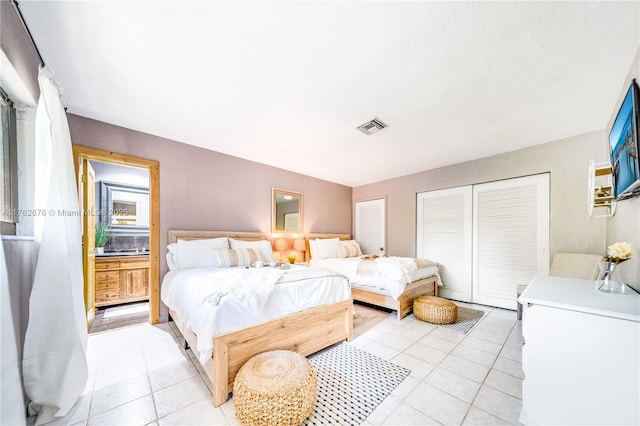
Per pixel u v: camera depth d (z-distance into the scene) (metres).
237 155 3.71
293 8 1.29
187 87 2.00
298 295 2.06
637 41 1.48
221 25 1.40
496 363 2.05
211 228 3.44
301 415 1.30
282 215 4.34
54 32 1.43
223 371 1.53
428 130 2.81
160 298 2.93
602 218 2.75
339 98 2.15
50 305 1.43
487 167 3.72
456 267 4.07
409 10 1.30
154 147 2.97
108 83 1.95
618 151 1.80
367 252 5.46
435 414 1.46
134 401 1.55
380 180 5.23
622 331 1.12
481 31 1.43
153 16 1.33
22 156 1.58
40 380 1.37
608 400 1.14
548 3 1.26
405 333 2.68
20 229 1.56
